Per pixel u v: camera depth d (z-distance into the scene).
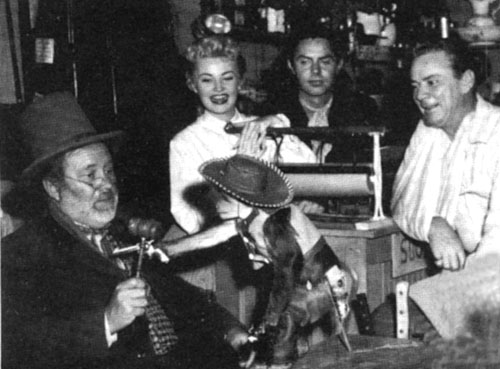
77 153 2.25
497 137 2.67
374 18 4.49
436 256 2.59
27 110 2.32
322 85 3.71
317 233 1.94
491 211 2.59
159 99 3.96
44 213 2.32
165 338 2.27
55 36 3.75
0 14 3.67
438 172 2.77
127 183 3.82
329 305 1.87
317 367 1.67
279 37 4.15
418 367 1.54
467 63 2.73
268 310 1.89
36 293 2.11
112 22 3.85
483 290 1.45
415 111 4.31
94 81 3.83
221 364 2.20
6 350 2.02
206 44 3.24
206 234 2.54
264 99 4.10
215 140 3.22
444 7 4.64
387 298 2.57
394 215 2.80
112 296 2.08
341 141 3.30
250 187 1.86
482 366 1.38
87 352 2.04
